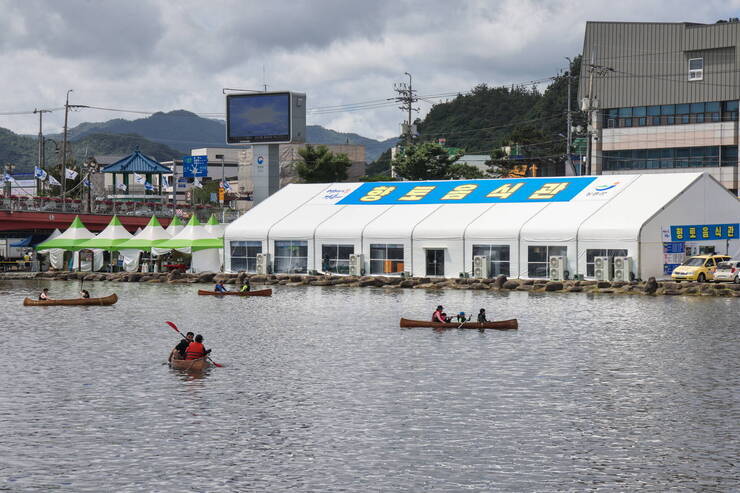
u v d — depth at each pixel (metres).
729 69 154.50
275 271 123.88
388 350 57.16
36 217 137.38
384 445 34.44
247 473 31.19
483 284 104.81
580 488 29.45
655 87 161.50
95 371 50.34
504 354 55.06
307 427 37.16
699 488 29.33
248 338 63.53
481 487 29.62
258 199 151.50
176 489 29.64
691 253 105.06
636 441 34.72
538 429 36.59
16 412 40.03
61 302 89.75
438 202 120.88
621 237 100.38
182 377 48.38
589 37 166.38
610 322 70.38
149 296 101.44
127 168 181.50
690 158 159.12
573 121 192.00
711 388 44.19
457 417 38.69
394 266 115.31
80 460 32.75
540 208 111.06
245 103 151.12
